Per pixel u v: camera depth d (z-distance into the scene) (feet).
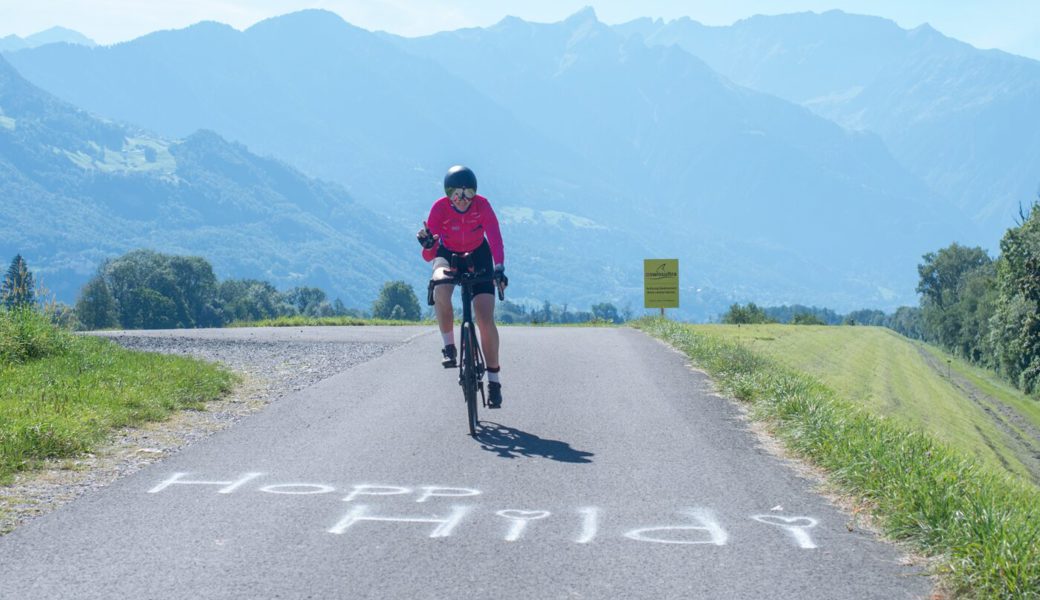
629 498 19.98
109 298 375.66
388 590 14.53
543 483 21.18
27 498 19.69
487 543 16.88
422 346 49.96
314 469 22.47
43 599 14.11
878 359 146.30
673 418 29.43
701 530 17.76
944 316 373.81
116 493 20.18
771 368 40.75
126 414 27.96
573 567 15.64
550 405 31.65
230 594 14.33
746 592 14.56
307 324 80.64
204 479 21.49
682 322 80.94
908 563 16.01
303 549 16.48
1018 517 16.94
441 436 26.45
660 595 14.39
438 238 26.86
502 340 53.83
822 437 24.13
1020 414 165.07
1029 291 187.83
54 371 34.73
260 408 31.30
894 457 21.36
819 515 18.86
